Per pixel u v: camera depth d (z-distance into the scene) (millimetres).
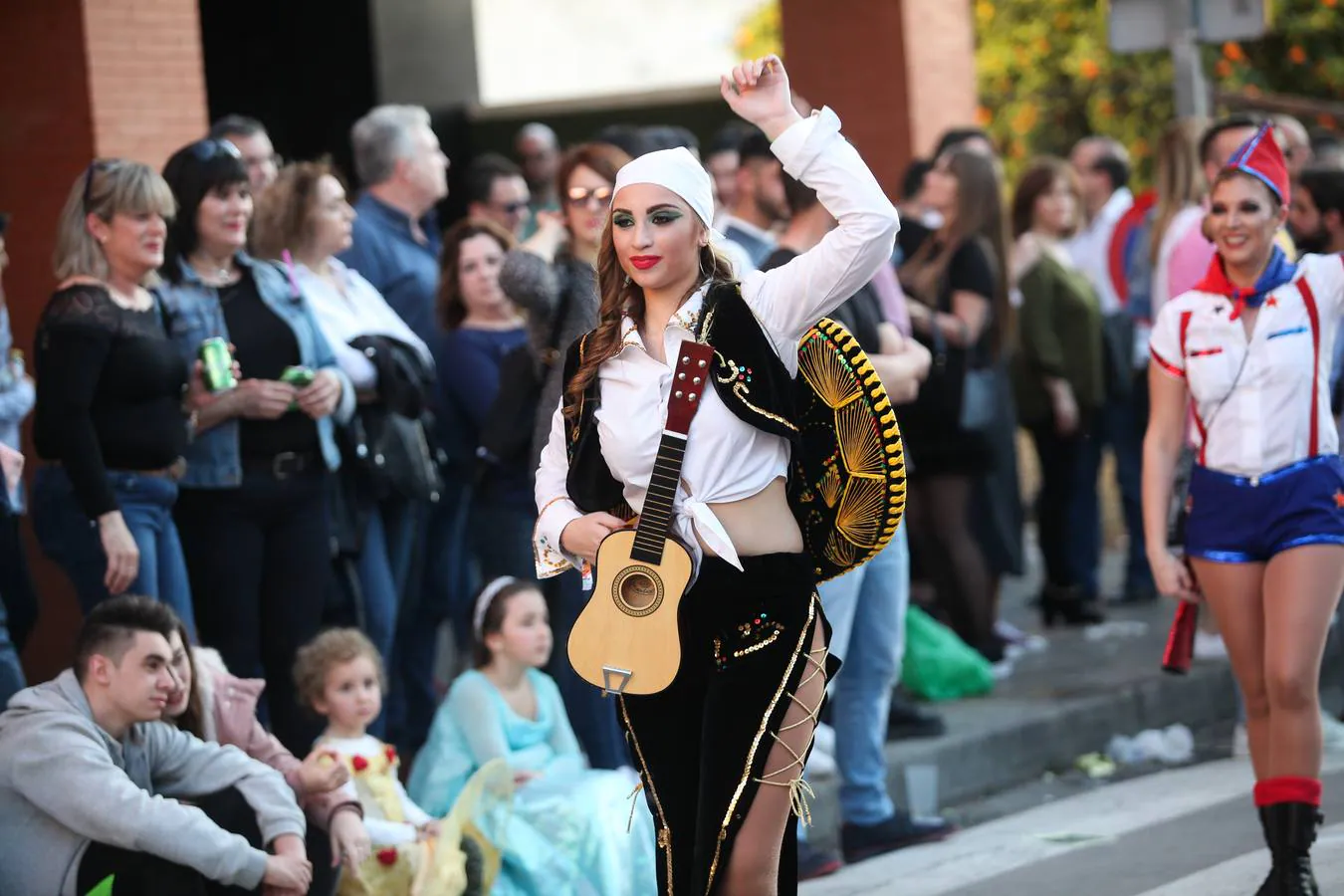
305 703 10953
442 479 14141
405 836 10492
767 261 11492
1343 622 17109
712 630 7820
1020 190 18703
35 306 14781
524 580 12180
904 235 16516
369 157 14570
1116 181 20234
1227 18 18344
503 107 25547
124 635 9461
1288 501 10211
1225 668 16672
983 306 15781
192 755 9844
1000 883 11156
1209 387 10406
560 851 10641
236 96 23266
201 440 11562
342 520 12320
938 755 13695
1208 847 11594
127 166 11023
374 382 12508
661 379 7859
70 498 11102
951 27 21609
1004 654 16719
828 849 12586
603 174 11953
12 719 9398
